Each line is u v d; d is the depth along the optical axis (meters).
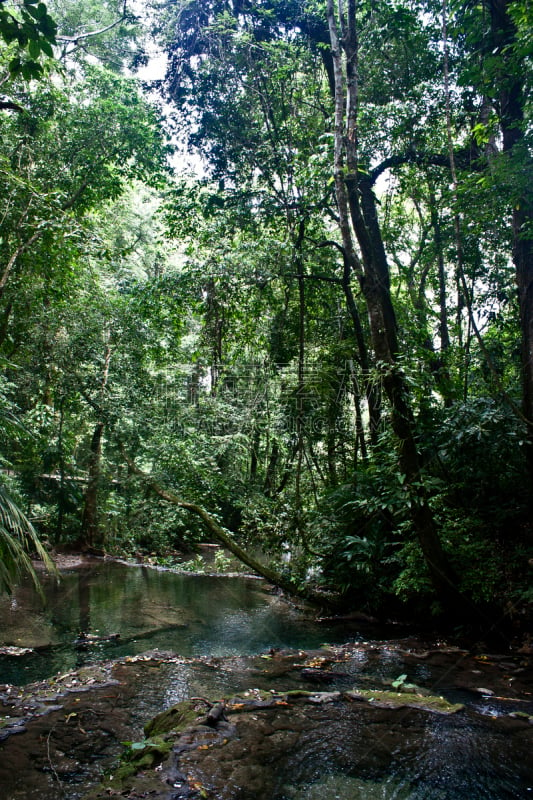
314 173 9.63
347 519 8.52
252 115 11.59
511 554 7.19
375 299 6.64
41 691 4.84
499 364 9.75
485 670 5.69
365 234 6.64
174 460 11.59
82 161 11.92
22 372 12.55
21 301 11.69
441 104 9.77
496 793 3.16
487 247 10.28
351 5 6.69
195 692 4.92
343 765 3.47
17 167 10.76
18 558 4.08
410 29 9.35
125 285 12.84
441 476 8.25
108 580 10.93
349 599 8.51
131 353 12.80
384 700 4.61
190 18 11.70
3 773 3.33
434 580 7.20
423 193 11.34
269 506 9.94
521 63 7.23
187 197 11.91
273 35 11.26
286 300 11.23
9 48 9.53
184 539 14.19
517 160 6.87
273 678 5.37
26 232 10.50
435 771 3.41
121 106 11.82
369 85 10.05
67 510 13.98
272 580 9.11
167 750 3.56
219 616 8.31
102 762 3.54
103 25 13.41
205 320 11.88
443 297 10.71
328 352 11.04
